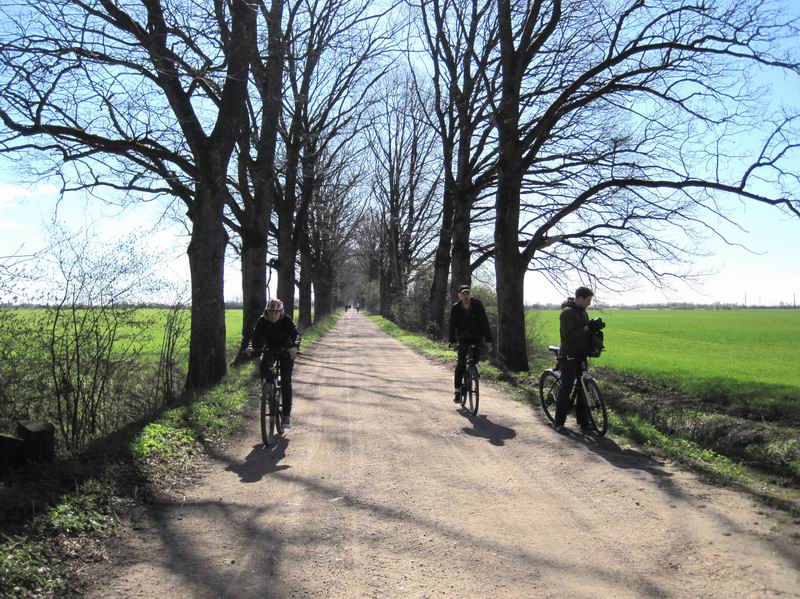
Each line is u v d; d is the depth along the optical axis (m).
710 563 3.95
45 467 5.26
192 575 3.79
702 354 26.33
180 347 11.12
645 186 12.81
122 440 6.64
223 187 11.20
